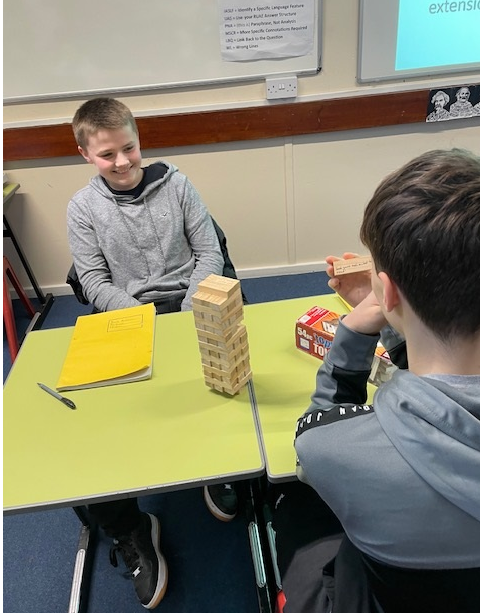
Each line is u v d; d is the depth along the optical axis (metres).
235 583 1.38
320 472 0.57
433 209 0.50
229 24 2.15
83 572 1.40
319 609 0.77
